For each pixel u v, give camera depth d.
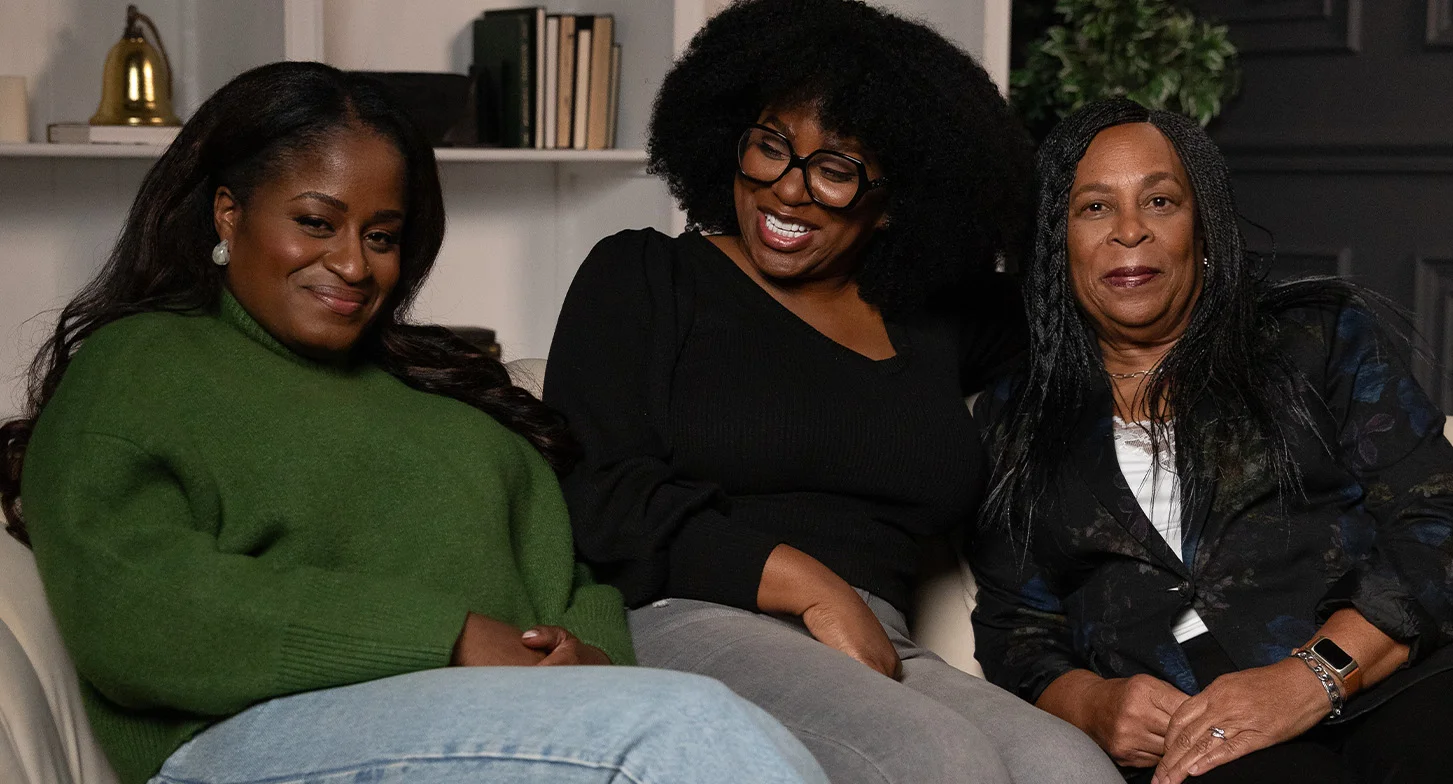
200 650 1.21
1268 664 1.62
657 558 1.57
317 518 1.34
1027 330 1.93
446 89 2.70
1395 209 3.58
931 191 1.80
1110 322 1.77
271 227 1.37
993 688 1.53
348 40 2.89
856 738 1.31
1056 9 3.76
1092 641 1.75
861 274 1.84
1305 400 1.70
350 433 1.39
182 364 1.33
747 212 1.76
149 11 2.69
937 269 1.84
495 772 1.13
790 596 1.54
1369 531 1.68
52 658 1.29
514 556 1.53
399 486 1.41
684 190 2.00
